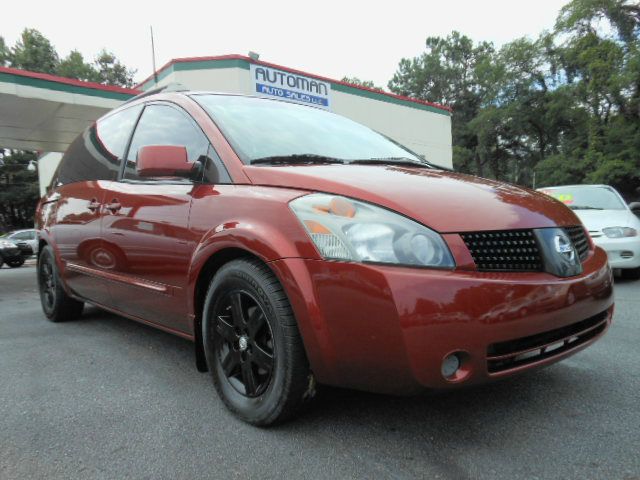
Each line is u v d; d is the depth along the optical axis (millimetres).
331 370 1947
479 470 1817
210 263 2428
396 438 2074
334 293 1886
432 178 2363
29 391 2746
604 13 28578
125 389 2740
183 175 2635
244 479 1807
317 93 18406
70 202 3947
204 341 2488
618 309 4527
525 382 2672
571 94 31375
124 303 3309
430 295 1765
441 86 53312
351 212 1973
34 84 11797
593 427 2133
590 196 7188
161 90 3434
